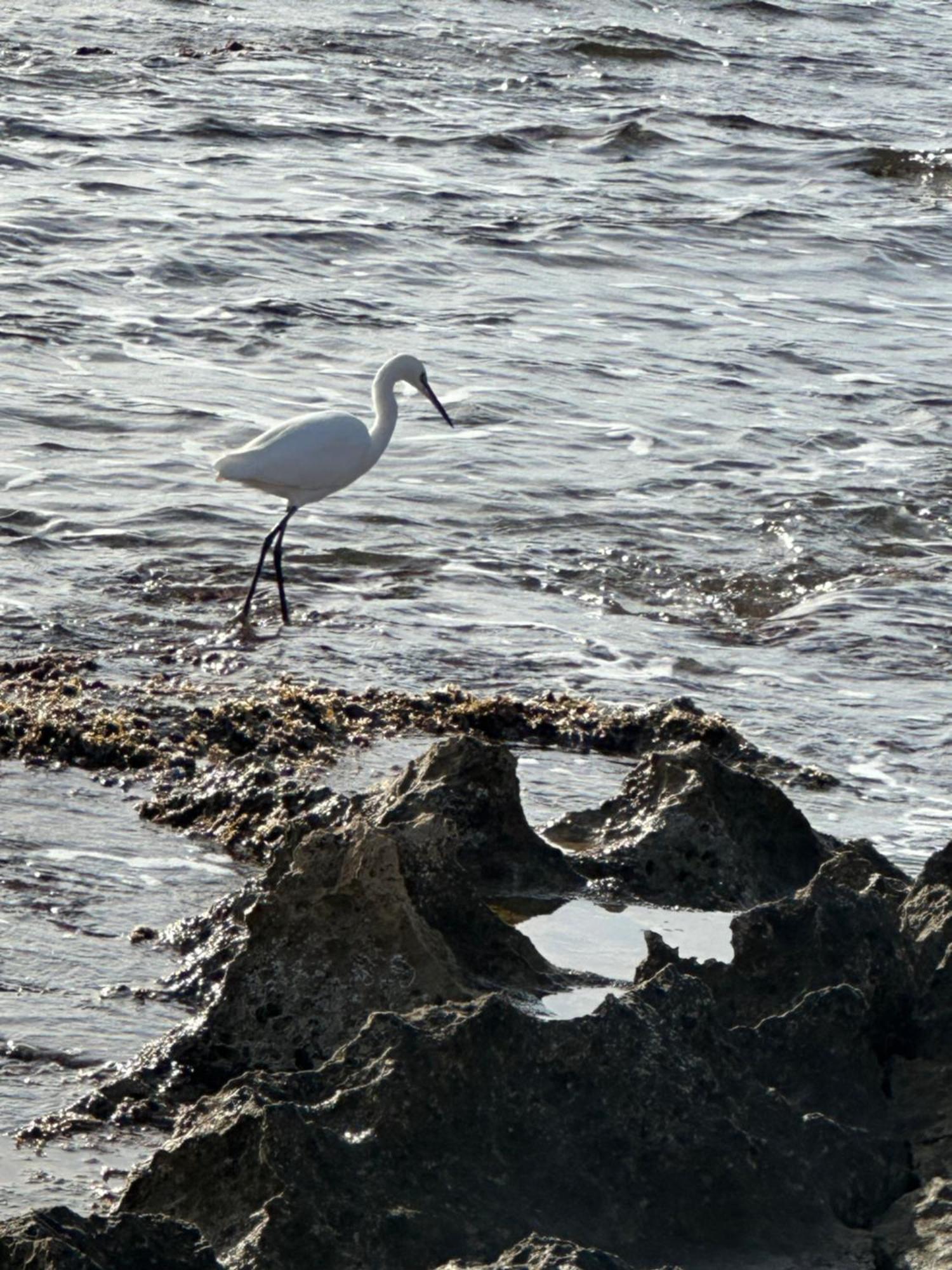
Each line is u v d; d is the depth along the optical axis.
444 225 30.19
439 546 17.25
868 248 31.66
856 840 9.72
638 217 32.44
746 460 20.48
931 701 14.54
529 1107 6.37
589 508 18.61
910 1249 6.25
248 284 25.64
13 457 18.38
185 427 19.81
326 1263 5.73
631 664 14.81
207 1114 6.46
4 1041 7.84
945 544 18.55
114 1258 5.23
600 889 9.84
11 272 24.80
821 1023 7.27
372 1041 6.45
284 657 14.06
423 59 45.22
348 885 7.88
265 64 42.50
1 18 43.81
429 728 12.74
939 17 60.03
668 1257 6.16
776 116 43.25
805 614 16.36
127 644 14.03
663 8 55.47
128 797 10.95
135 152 32.84
